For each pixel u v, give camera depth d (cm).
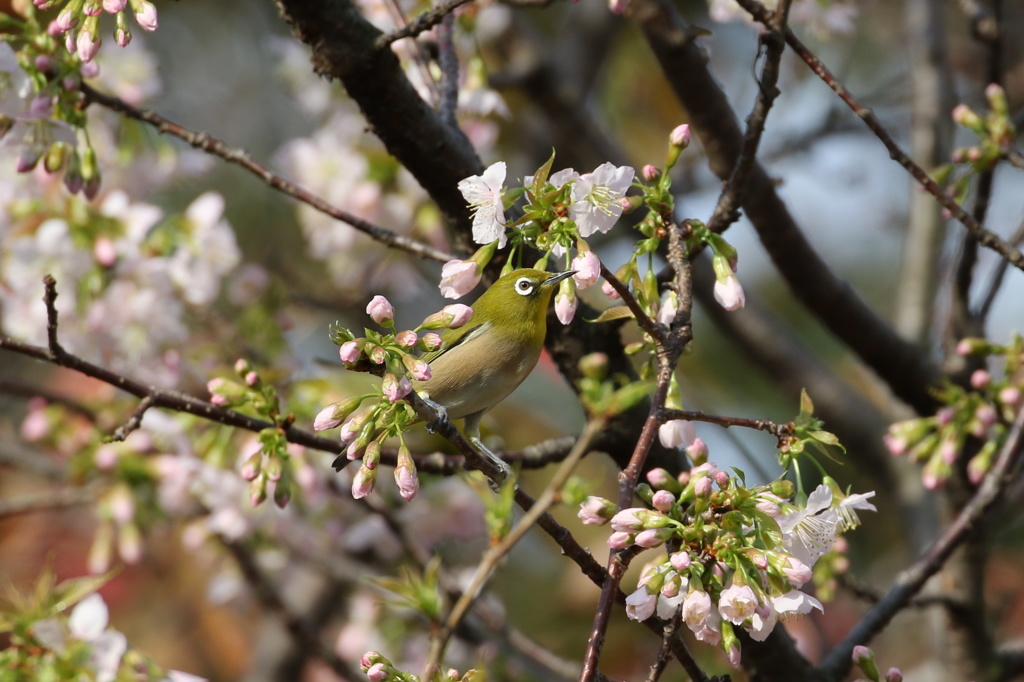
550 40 1861
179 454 1066
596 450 807
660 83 1723
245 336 1113
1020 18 1678
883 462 1267
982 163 848
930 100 1233
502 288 745
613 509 548
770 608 538
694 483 546
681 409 598
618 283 580
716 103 897
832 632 1463
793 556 557
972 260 980
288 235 1688
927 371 1035
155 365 1034
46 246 978
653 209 614
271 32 1844
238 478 1045
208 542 1209
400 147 768
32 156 789
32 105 769
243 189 1705
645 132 1722
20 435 1350
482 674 566
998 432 898
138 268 1009
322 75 745
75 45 659
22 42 908
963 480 1003
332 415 551
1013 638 1394
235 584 1227
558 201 568
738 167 677
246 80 1839
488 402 753
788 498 564
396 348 527
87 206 1015
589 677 521
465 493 1117
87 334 1011
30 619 707
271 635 1409
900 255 1881
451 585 1041
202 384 1084
